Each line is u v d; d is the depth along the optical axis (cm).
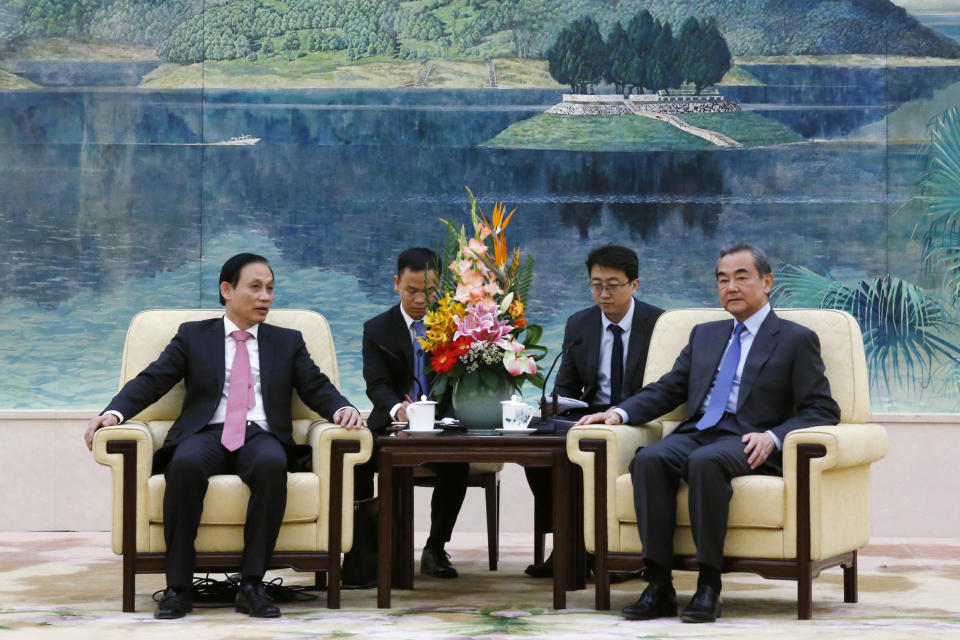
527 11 794
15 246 787
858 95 780
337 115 794
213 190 792
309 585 530
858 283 775
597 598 457
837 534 454
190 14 795
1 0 791
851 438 445
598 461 458
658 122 789
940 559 620
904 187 775
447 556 565
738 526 441
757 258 481
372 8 795
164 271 789
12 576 555
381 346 559
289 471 481
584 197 790
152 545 456
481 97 794
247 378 490
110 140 790
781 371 471
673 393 490
